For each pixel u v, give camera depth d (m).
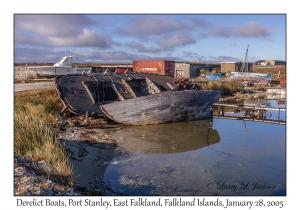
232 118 19.72
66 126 15.23
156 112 16.27
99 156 10.86
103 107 15.85
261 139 14.23
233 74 48.56
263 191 8.15
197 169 9.81
